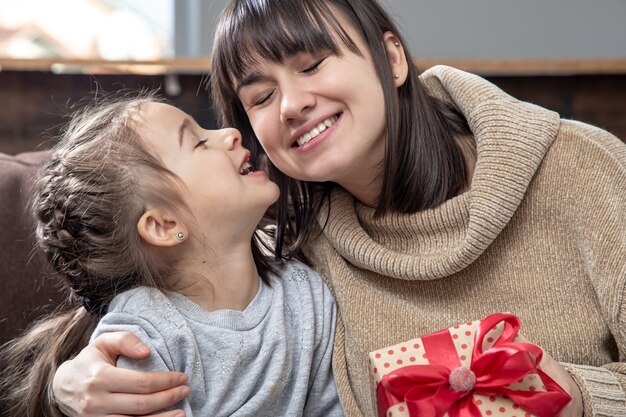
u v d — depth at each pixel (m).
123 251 1.11
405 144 1.14
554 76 2.46
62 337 1.18
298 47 1.07
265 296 1.15
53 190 1.12
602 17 2.65
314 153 1.09
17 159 1.43
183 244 1.12
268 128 1.11
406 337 1.11
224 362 1.06
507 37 2.67
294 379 1.10
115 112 1.17
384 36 1.16
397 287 1.14
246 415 1.05
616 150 1.09
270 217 1.30
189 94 2.46
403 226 1.13
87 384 0.96
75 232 1.11
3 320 1.29
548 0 2.65
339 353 1.15
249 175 1.15
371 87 1.09
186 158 1.12
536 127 1.08
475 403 0.90
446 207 1.10
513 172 1.05
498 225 1.04
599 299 1.05
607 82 2.45
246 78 1.11
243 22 1.09
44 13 2.73
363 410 1.13
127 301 1.07
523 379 0.91
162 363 1.01
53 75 2.38
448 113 1.20
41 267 1.33
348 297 1.15
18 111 2.38
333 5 1.11
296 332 1.13
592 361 1.07
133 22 2.73
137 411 0.95
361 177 1.16
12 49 2.70
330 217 1.18
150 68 2.37
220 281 1.12
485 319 0.95
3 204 1.35
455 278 1.12
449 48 2.67
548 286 1.08
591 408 0.95
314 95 1.08
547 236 1.09
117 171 1.10
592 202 1.05
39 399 1.17
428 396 0.90
